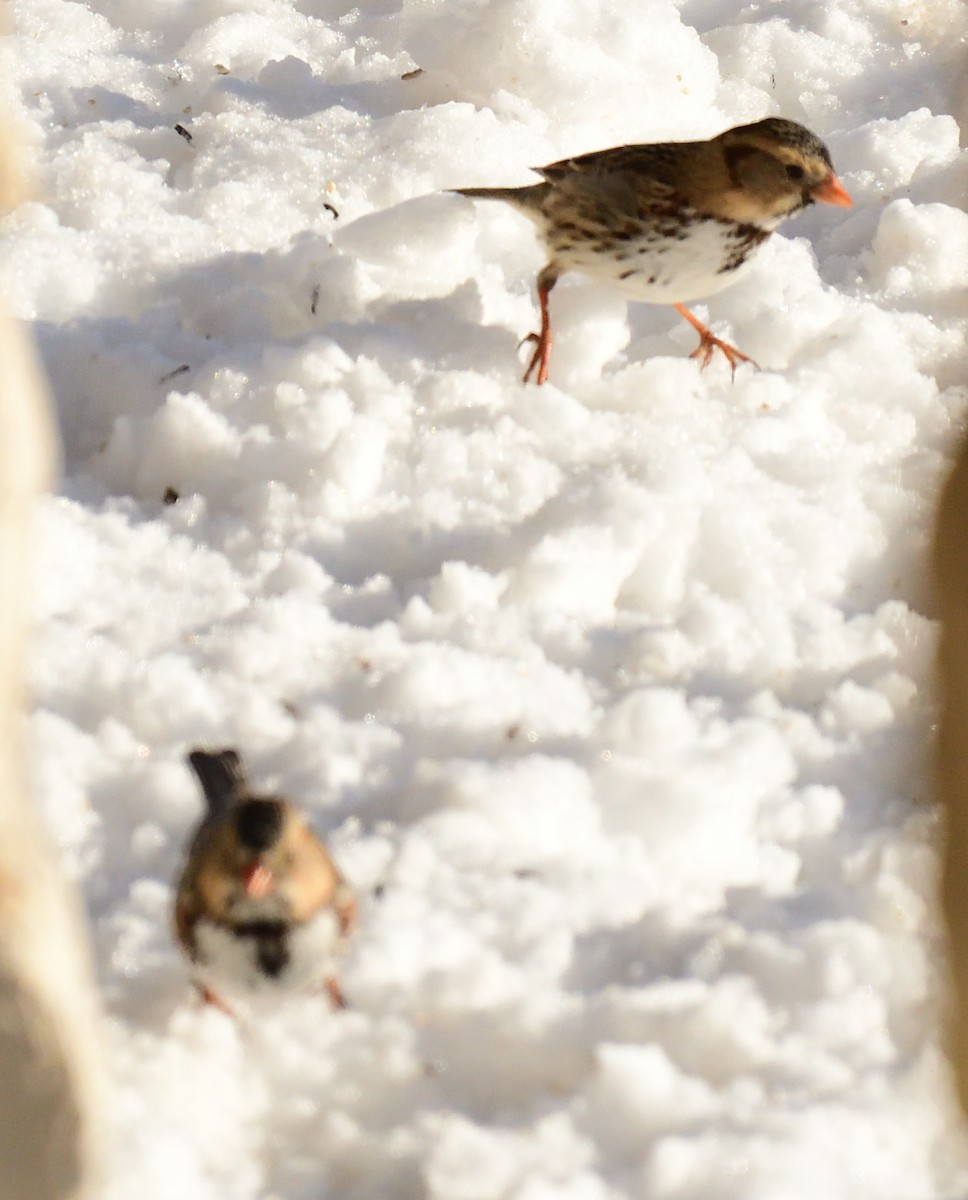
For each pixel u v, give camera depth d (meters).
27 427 5.19
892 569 10.23
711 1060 6.90
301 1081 6.82
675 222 11.06
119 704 8.67
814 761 8.72
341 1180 6.51
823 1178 6.41
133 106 14.78
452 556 9.99
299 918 6.62
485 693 8.89
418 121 14.09
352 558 10.02
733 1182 6.34
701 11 17.16
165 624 9.23
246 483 10.44
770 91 16.12
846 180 14.55
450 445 10.66
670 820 8.18
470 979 7.11
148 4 16.59
